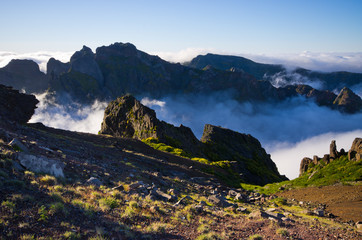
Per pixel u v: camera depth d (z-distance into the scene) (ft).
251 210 70.69
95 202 46.11
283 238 45.88
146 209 50.26
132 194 59.52
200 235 40.63
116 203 47.80
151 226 41.39
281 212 79.25
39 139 104.06
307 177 153.17
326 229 57.36
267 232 48.88
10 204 33.65
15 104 157.38
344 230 58.95
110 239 33.27
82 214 38.70
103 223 37.93
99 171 74.69
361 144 146.10
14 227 29.76
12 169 47.70
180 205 61.46
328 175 141.28
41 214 33.86
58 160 65.10
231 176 187.42
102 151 120.26
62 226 33.09
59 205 36.96
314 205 102.01
